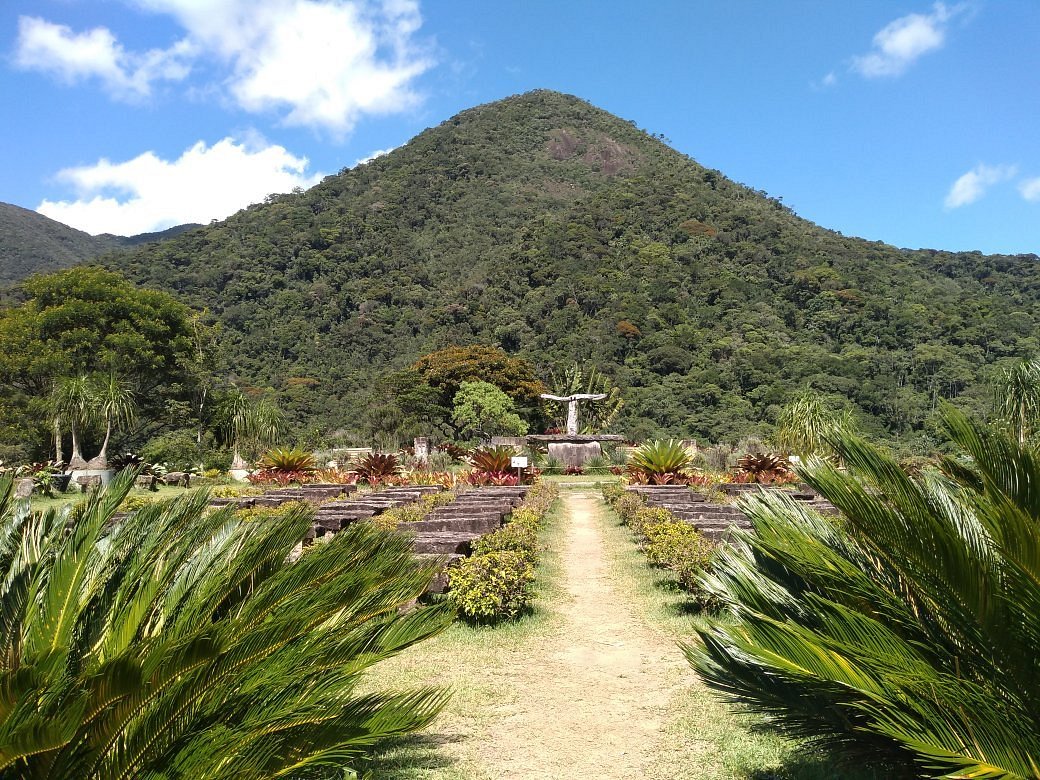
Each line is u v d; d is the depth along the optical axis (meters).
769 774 3.61
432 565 3.60
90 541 2.78
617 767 3.76
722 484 17.41
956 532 2.72
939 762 2.69
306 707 2.53
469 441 41.69
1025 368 19.67
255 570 2.97
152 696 2.23
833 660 2.60
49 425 29.94
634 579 8.53
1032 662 2.60
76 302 32.38
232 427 34.75
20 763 2.10
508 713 4.52
